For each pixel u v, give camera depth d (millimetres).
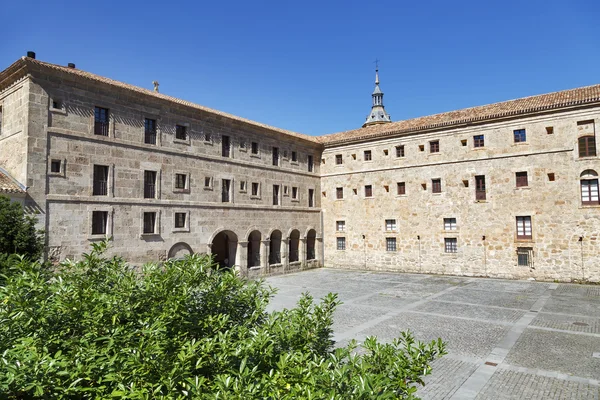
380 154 38000
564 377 11297
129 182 24453
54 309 6379
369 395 4539
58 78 21484
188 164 28250
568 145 28812
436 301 22375
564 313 18922
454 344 14422
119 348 5941
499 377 11406
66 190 21422
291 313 7754
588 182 28172
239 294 8312
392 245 36906
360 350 13602
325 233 41312
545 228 29469
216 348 6016
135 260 24391
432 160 34844
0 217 15883
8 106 21891
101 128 23609
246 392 4570
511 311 19531
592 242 27688
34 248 16781
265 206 34531
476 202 32469
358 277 33125
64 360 5176
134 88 25953
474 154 32781
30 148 20094
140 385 5094
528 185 30312
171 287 7648
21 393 4953
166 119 27031
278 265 35469
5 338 5852
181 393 5086
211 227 29562
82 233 21922
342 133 43531
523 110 30281
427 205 34969
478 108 35594
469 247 32656
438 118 36438
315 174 41281
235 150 32250
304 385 4906
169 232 26578
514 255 30688
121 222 23828
